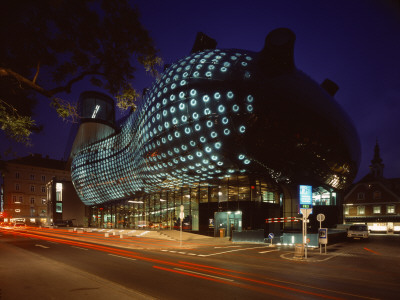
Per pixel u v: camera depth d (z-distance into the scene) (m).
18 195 89.06
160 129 33.47
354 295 8.23
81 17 6.19
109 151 56.62
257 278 10.33
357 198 56.06
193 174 33.78
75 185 69.25
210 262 14.34
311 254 17.83
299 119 29.19
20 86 6.16
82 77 6.96
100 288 8.36
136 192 46.78
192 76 31.78
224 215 33.06
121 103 7.88
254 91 28.91
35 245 22.92
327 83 39.81
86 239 29.84
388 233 49.41
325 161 32.50
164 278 10.12
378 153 65.94
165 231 34.47
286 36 29.53
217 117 29.36
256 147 29.02
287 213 35.06
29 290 8.12
